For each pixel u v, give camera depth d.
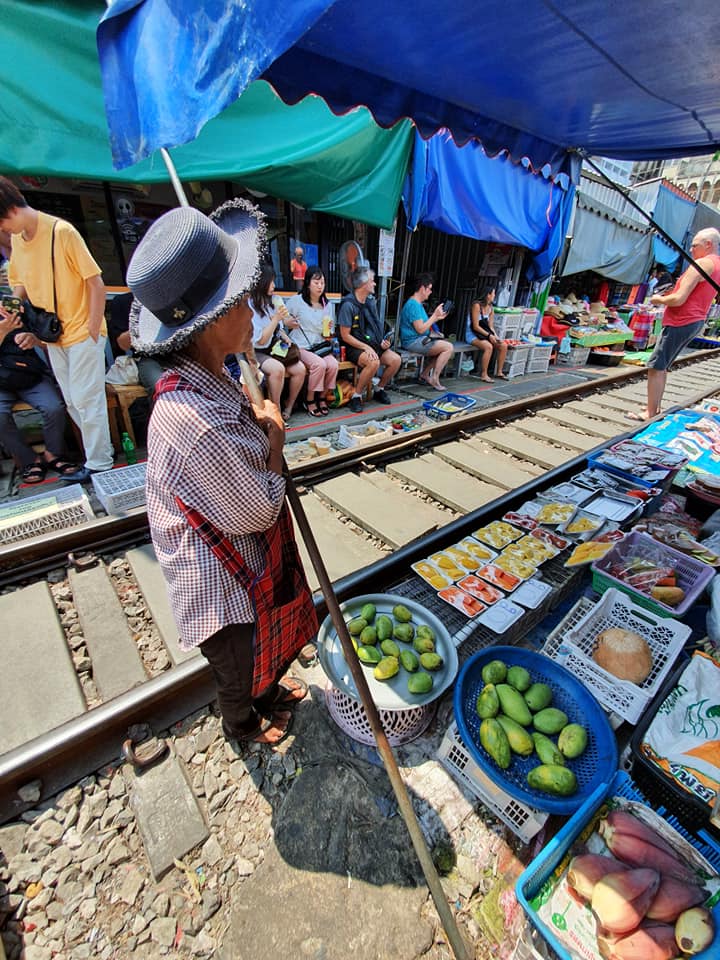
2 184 2.63
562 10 1.76
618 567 2.53
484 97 2.64
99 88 3.30
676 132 3.22
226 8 1.16
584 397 6.70
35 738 1.72
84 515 2.97
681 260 12.15
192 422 1.03
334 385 5.39
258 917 1.35
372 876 1.45
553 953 1.17
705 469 4.03
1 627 2.25
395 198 5.62
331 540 3.04
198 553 1.19
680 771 1.48
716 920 1.16
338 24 1.88
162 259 0.92
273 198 5.89
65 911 1.36
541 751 1.60
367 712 1.43
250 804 1.63
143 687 1.85
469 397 6.37
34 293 3.01
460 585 2.42
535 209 7.28
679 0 1.64
